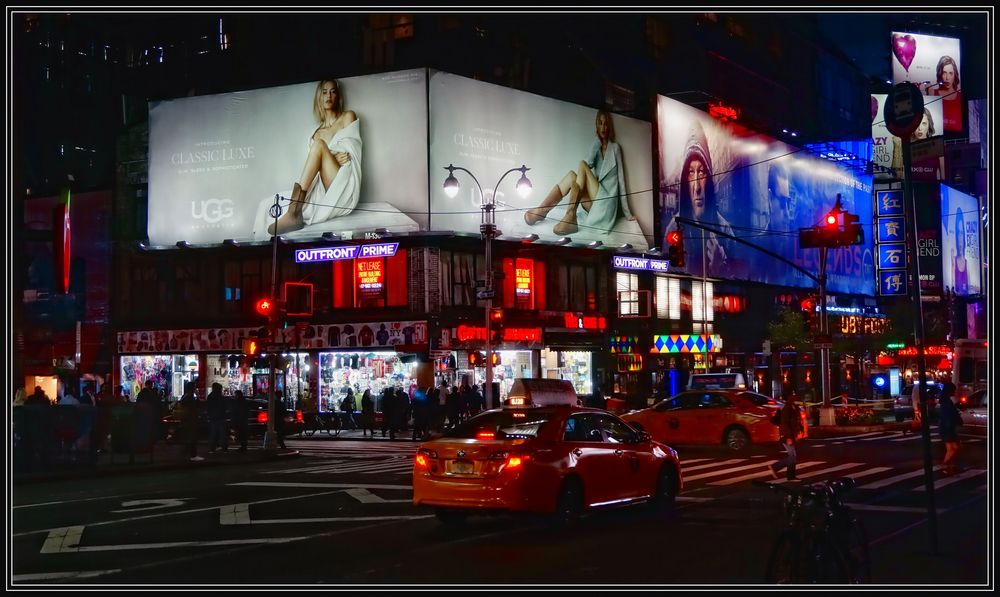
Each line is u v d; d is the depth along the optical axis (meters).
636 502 14.66
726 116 56.72
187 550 11.95
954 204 81.56
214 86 49.28
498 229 41.94
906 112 10.93
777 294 62.09
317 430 43.38
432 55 44.69
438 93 40.88
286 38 47.53
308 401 42.31
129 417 24.58
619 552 11.32
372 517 14.77
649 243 49.06
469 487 12.85
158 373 45.53
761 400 26.67
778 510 14.84
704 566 10.27
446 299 41.00
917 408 33.66
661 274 52.25
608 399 37.91
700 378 38.03
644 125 49.88
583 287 47.88
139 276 46.19
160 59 52.03
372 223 40.59
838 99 78.06
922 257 75.94
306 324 42.22
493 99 42.84
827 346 35.88
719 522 13.71
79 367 44.12
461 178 41.12
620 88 53.50
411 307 40.28
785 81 69.88
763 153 60.03
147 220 45.28
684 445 27.72
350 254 40.41
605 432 14.55
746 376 55.81
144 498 17.94
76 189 48.28
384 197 40.62
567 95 49.78
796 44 71.94
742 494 17.05
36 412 22.78
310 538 12.75
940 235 76.62
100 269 47.41
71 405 23.86
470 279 42.25
